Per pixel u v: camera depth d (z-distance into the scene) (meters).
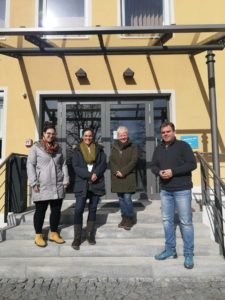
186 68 6.81
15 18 6.91
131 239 4.91
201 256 4.55
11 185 5.51
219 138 6.70
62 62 6.78
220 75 6.80
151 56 6.81
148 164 6.78
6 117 6.64
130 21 7.04
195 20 6.92
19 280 4.11
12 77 6.73
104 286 3.90
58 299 3.54
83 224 5.16
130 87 6.76
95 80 6.76
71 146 6.79
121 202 4.95
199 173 6.45
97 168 4.60
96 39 6.46
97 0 6.96
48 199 4.46
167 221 4.39
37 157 4.57
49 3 7.02
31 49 5.15
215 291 3.73
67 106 6.89
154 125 6.88
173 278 4.13
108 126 6.86
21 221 5.27
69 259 4.43
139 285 3.92
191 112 6.73
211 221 5.13
